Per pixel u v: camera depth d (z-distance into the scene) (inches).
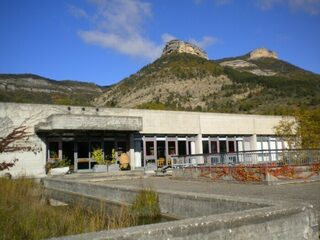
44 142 933.8
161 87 5098.4
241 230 206.8
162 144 1143.0
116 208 393.7
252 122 1327.5
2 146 873.5
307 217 239.0
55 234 268.1
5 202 381.4
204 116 1219.2
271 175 589.6
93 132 999.0
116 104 4953.3
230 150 1280.8
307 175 630.5
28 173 900.6
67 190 578.2
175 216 348.2
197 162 749.3
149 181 738.2
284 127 1240.2
